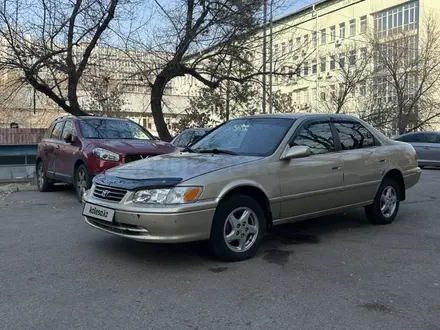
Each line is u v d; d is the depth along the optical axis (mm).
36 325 3490
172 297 4039
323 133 6129
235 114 28750
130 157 8273
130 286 4301
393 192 7051
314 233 6406
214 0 15805
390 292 4176
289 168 5473
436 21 37781
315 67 55719
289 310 3773
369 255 5336
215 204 4750
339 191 6062
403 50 32125
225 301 3953
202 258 5156
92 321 3559
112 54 16766
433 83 31047
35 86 16203
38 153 10867
